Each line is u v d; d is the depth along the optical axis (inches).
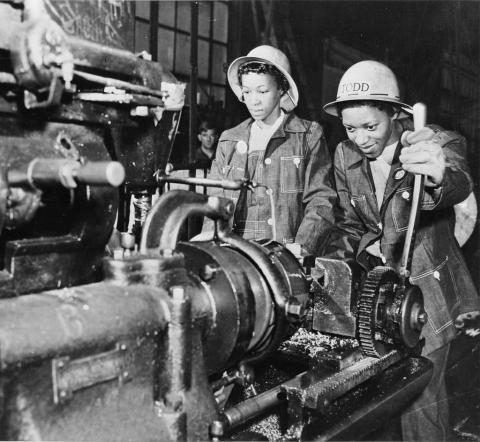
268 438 54.9
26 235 46.1
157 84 54.1
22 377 34.7
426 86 239.0
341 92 93.4
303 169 105.6
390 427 64.1
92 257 48.7
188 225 133.8
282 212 104.9
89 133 50.4
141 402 41.9
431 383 83.5
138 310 41.6
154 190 60.1
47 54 41.0
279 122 107.3
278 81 104.3
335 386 58.4
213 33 225.0
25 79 41.4
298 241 98.7
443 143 88.8
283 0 229.9
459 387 83.0
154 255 46.5
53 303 38.6
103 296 41.2
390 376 68.2
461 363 92.0
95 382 38.3
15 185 41.5
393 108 95.3
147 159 57.0
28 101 43.1
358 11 241.1
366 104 90.8
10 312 36.2
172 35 215.5
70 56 41.9
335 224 108.0
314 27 239.5
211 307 48.9
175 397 43.8
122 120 52.2
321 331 71.8
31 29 40.8
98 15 53.5
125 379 40.4
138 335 41.1
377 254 104.4
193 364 46.6
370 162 103.8
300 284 59.8
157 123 56.7
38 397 35.6
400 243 98.6
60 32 42.8
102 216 47.7
